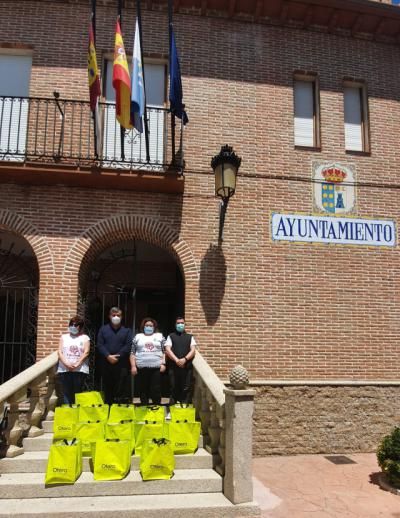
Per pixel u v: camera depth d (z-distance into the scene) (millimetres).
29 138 9031
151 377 7434
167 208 9055
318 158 9781
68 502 5438
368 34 10523
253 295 9008
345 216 9633
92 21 8398
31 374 6688
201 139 9461
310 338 9047
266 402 8703
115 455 5801
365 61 10406
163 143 9422
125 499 5547
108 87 9594
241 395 5664
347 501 6207
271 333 8938
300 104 10180
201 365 7258
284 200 9477
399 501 6242
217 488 5832
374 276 9516
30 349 9281
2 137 9188
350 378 9047
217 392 6277
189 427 6449
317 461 8188
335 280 9344
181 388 7418
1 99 9328
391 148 10125
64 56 9445
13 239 10656
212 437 6371
